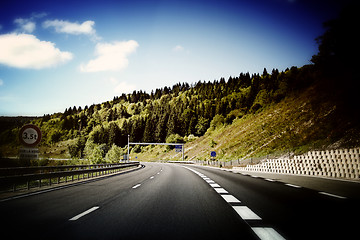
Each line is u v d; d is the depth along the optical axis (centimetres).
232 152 5481
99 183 1512
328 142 2836
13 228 493
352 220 500
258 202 735
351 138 2562
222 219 541
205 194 939
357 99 3338
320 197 802
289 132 4138
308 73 6475
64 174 1584
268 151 3969
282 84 7619
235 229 461
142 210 653
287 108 5447
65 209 689
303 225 470
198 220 537
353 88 3653
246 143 5334
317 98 4509
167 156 12825
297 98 5528
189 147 11556
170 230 464
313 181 1396
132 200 822
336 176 1614
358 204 671
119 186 1300
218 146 7625
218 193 961
